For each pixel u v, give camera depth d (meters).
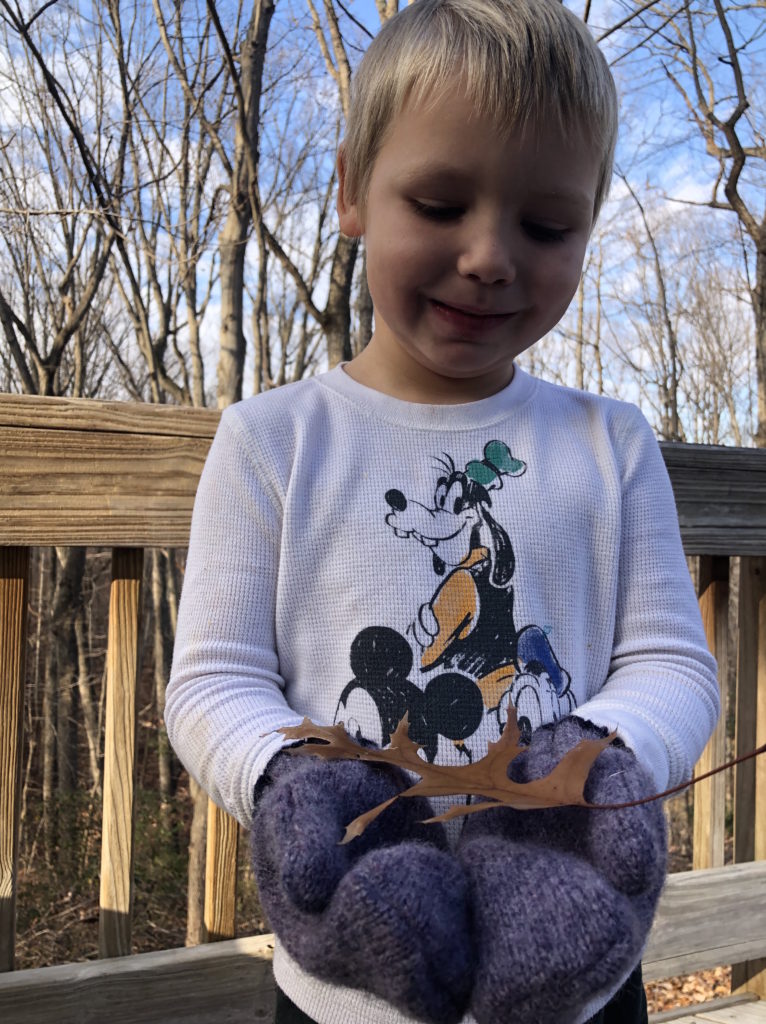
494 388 1.17
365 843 0.75
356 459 1.09
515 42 0.93
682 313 11.99
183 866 7.28
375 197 1.01
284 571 1.04
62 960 5.86
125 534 1.39
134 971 1.36
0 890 1.35
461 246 0.95
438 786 0.70
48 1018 1.32
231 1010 1.42
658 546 1.13
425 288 0.98
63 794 7.85
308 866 0.66
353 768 0.80
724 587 1.87
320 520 1.06
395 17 1.06
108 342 8.96
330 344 4.96
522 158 0.93
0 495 1.32
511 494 1.09
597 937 0.61
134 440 1.40
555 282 0.99
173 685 1.00
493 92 0.90
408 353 1.11
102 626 11.63
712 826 1.88
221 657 0.99
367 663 1.01
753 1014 1.75
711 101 6.57
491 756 0.71
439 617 1.03
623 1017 1.04
